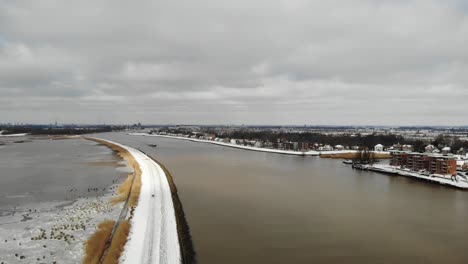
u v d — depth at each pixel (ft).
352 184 322.75
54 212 188.24
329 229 177.58
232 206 218.79
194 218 189.78
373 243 159.53
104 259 122.11
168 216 180.34
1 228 160.86
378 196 268.21
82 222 169.27
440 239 167.22
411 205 238.48
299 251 146.82
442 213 217.36
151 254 128.57
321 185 309.63
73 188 255.29
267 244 153.48
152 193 237.04
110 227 158.20
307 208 219.20
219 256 138.21
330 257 141.79
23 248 136.36
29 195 231.50
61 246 138.21
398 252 149.69
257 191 269.44
